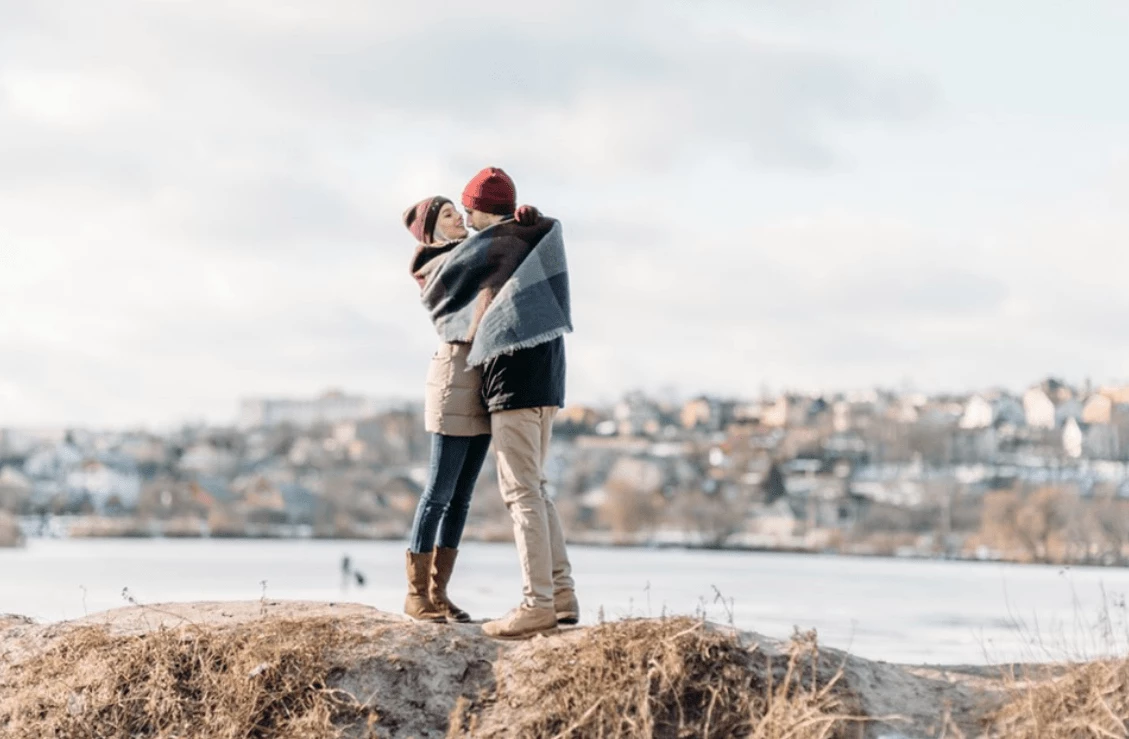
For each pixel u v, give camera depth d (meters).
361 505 156.75
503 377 7.10
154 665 7.04
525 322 7.02
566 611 7.37
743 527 127.44
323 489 158.00
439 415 7.34
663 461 142.62
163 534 149.62
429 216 7.43
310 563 90.81
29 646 7.51
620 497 130.00
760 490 133.88
